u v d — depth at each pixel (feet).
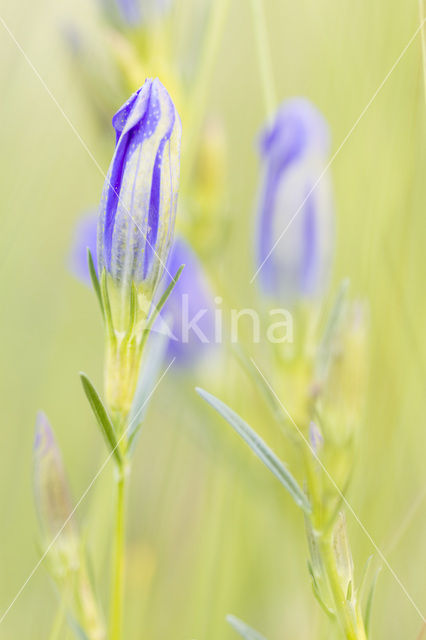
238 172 1.41
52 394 1.48
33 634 1.23
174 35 1.21
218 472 1.21
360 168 1.23
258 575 1.23
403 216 1.21
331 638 0.96
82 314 1.55
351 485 1.13
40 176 1.49
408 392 1.19
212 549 1.20
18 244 1.46
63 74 1.48
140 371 0.96
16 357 1.46
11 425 1.42
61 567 1.02
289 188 1.07
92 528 1.14
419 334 1.21
